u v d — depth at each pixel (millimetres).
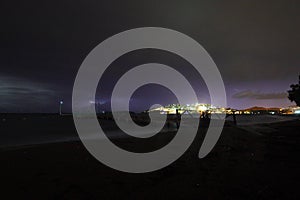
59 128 40844
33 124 55344
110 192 7762
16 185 8062
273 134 26203
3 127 43781
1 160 11508
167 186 8516
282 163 12539
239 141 20875
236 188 8359
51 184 8281
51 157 12539
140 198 7328
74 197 7246
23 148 15266
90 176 9406
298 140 20906
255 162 12734
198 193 7828
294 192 7965
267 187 8469
